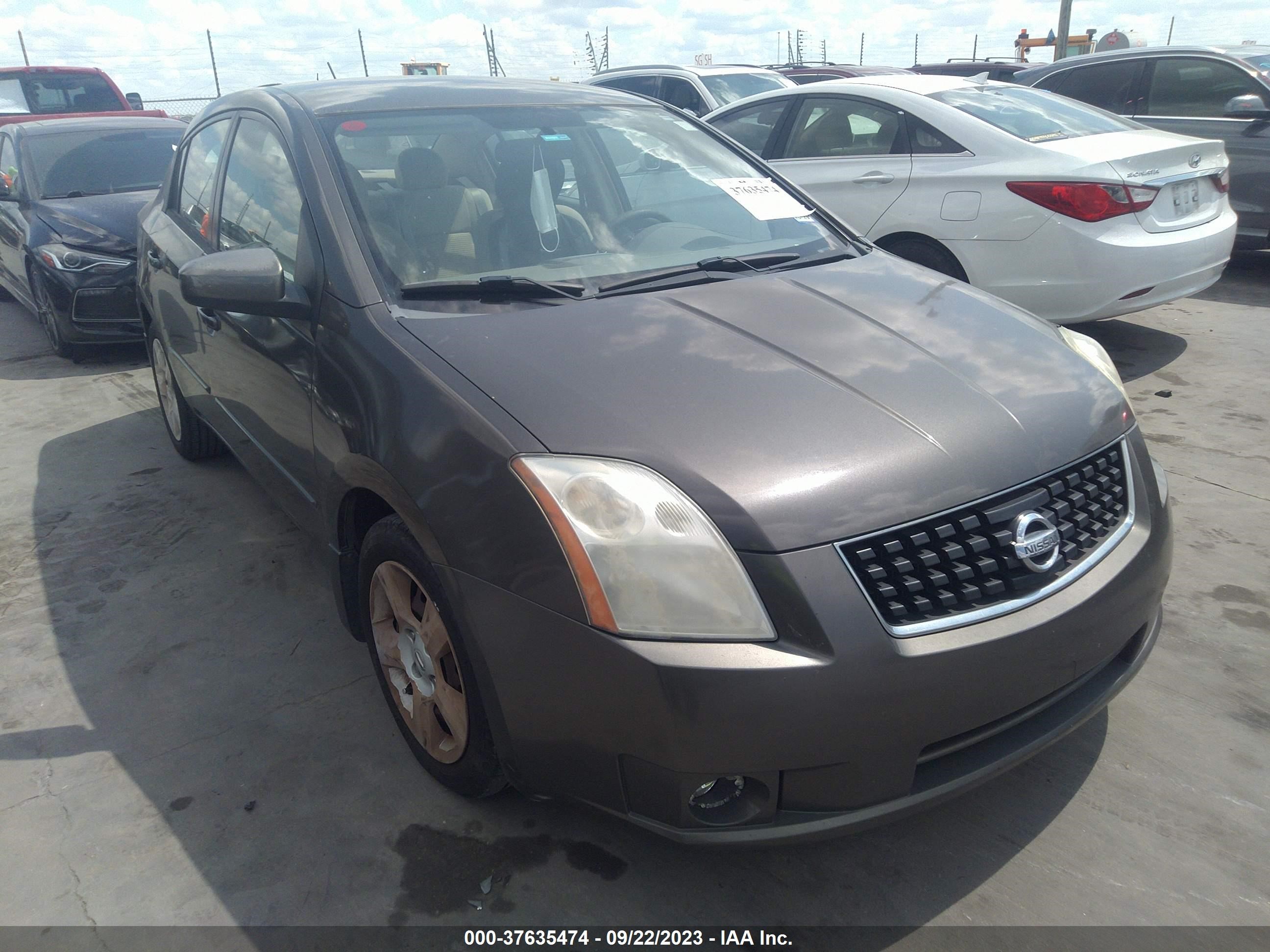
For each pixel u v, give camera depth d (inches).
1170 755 94.2
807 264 111.8
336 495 93.5
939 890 79.7
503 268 100.7
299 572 135.6
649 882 80.7
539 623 69.5
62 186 269.0
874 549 68.4
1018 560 72.3
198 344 138.9
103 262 236.1
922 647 67.4
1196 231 196.4
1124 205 182.9
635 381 78.3
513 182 110.1
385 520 87.4
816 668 64.9
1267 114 272.1
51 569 138.5
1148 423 180.2
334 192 100.9
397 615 88.6
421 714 88.8
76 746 99.8
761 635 65.7
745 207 121.2
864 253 119.4
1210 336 233.8
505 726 74.6
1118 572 78.2
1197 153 199.0
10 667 114.6
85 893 80.9
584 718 69.3
